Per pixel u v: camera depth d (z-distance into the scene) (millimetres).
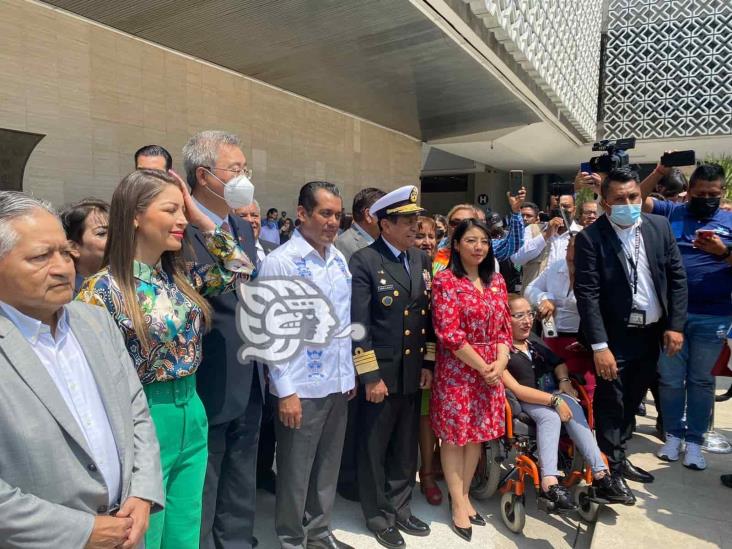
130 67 6918
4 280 1183
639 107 14617
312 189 2273
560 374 3129
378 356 2494
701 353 3205
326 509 2393
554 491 2566
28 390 1169
